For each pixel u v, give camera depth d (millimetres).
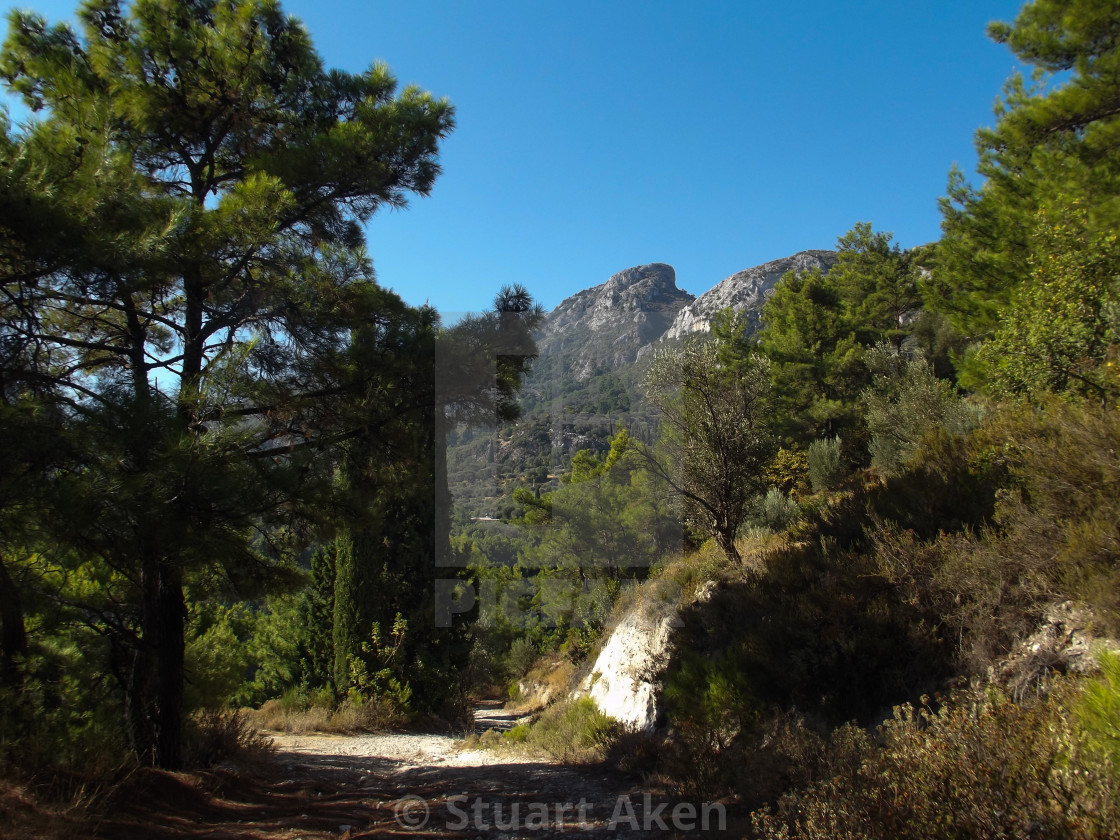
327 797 6688
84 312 6309
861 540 7969
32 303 5234
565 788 6695
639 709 8461
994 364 9578
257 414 6395
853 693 6148
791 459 19750
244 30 6977
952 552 6449
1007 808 2756
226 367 5648
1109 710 3018
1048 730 3121
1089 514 5371
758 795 4953
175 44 6516
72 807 4410
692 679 7180
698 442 9125
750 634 7199
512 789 6758
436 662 14727
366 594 14805
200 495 5051
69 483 4480
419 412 6902
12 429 4375
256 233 6074
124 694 6766
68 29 6941
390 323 7199
